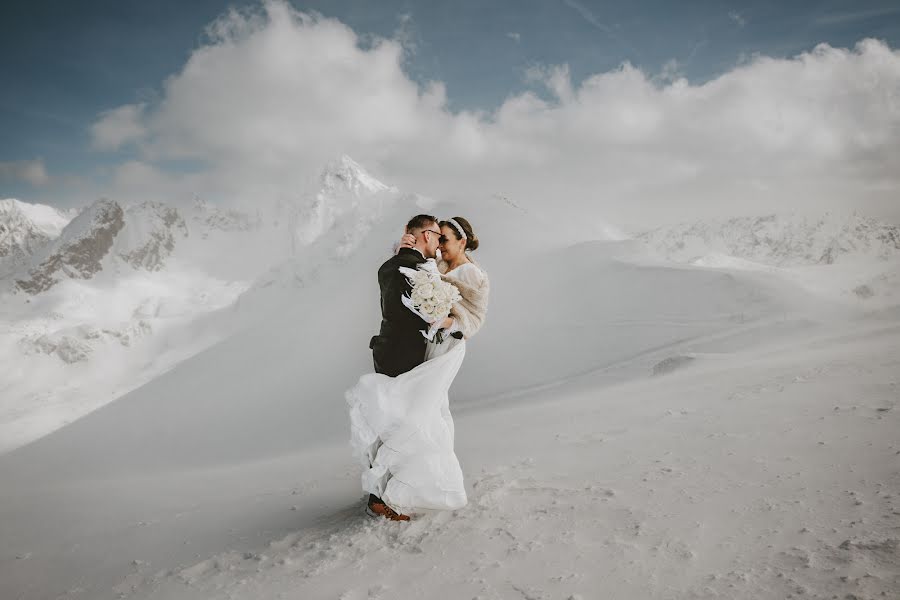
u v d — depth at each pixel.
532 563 3.12
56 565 5.16
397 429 4.13
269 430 80.19
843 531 2.87
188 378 110.19
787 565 2.64
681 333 67.06
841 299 75.12
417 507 4.13
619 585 2.72
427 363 4.23
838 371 9.02
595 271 98.19
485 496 4.44
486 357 73.88
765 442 4.88
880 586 2.31
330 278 170.88
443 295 4.02
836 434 4.76
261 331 130.00
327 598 3.14
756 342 51.88
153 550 5.05
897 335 19.95
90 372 192.88
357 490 6.06
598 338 72.75
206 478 14.25
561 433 7.59
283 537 4.49
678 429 6.19
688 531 3.20
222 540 4.89
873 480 3.52
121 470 71.56
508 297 95.81
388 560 3.56
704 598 2.48
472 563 3.27
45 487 22.75
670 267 89.69
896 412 5.23
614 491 4.10
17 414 163.00
